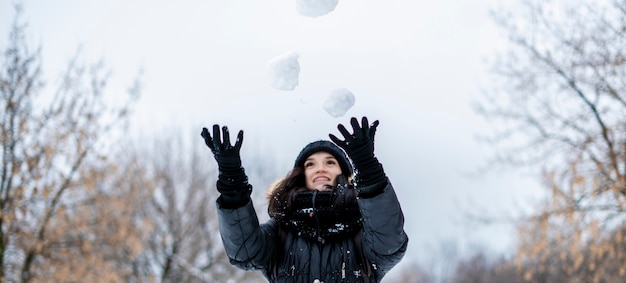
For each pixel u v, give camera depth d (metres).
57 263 12.90
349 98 2.79
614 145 11.05
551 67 11.41
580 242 11.73
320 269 2.81
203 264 22.50
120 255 16.28
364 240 2.76
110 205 13.77
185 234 22.06
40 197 12.42
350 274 2.80
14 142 12.10
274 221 3.05
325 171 3.12
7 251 12.81
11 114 12.12
